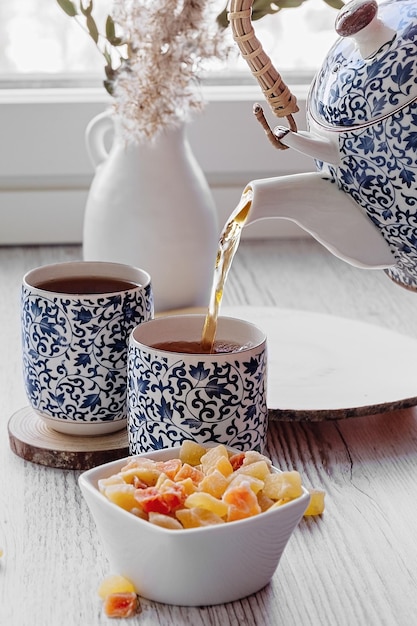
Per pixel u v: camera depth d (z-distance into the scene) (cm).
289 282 125
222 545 74
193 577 75
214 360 82
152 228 107
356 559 80
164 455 82
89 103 131
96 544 81
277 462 90
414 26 78
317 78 84
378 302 120
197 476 79
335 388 96
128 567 76
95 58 136
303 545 81
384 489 87
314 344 105
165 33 101
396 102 78
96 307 88
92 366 89
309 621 75
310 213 82
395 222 81
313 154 80
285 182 82
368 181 80
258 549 75
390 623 75
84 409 90
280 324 109
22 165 132
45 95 133
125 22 102
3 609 75
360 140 79
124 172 107
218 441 83
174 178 107
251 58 81
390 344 105
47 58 136
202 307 112
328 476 88
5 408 97
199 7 101
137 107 102
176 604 76
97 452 89
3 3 133
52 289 92
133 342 84
